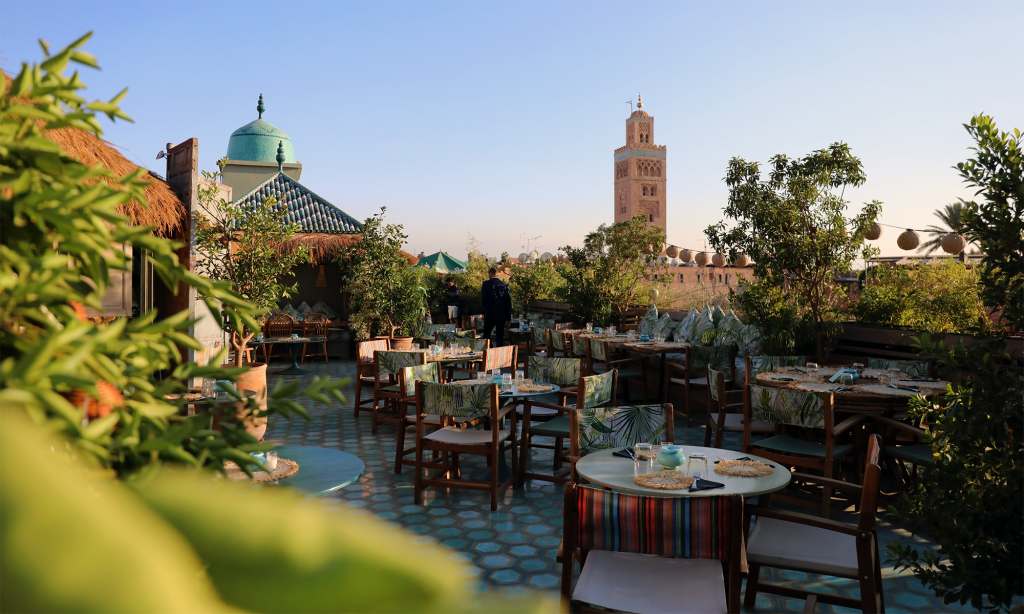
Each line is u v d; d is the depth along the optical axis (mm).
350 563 203
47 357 382
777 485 3412
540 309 18047
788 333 8336
